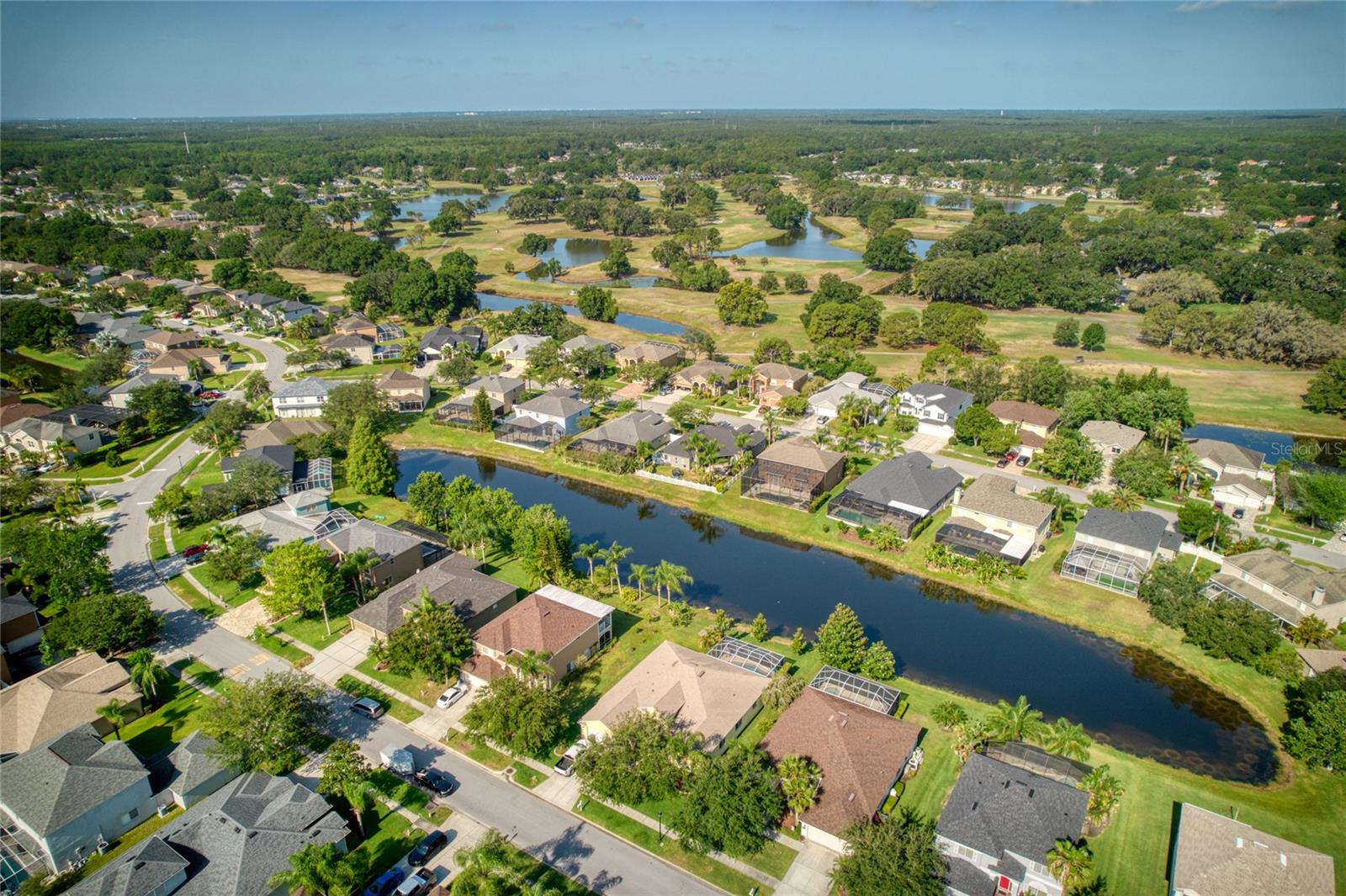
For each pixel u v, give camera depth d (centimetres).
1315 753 6812
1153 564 9469
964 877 5572
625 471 12769
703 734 6756
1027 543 10188
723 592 9762
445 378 17000
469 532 9788
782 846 6041
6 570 9850
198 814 6069
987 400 14688
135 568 10194
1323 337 16712
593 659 8331
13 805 6009
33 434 13588
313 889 5416
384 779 6675
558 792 6612
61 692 7250
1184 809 6125
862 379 15738
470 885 5391
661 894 5647
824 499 11888
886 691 7512
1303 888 5300
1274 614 8588
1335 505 10362
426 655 7594
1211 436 14375
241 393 16525
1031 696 7894
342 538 9894
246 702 6738
